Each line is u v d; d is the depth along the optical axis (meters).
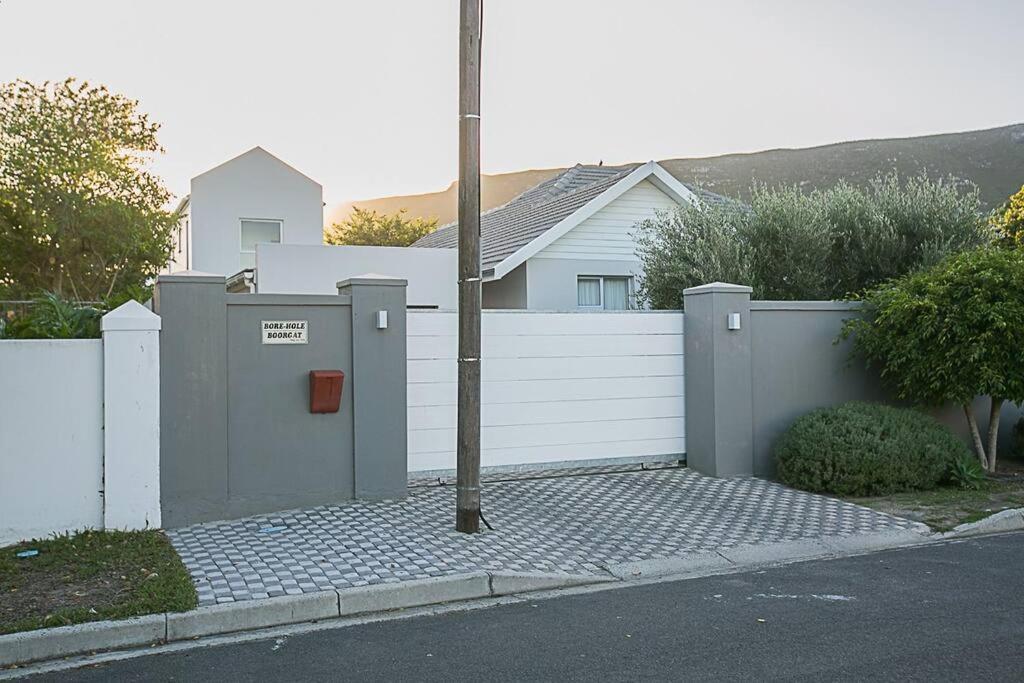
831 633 5.56
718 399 10.88
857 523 8.59
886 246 13.54
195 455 8.44
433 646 5.51
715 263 13.21
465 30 8.04
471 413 8.11
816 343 11.52
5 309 14.31
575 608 6.29
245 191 27.17
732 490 10.11
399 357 9.48
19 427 7.69
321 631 5.91
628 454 11.22
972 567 7.18
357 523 8.41
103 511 8.00
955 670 4.85
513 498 9.63
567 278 17.41
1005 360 10.12
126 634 5.65
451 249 17.20
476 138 8.09
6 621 5.68
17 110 23.55
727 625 5.79
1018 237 20.22
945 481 10.43
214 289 8.58
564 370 10.88
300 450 9.03
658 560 7.41
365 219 52.25
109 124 24.53
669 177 17.80
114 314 8.04
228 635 5.86
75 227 23.17
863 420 10.14
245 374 8.76
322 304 9.14
